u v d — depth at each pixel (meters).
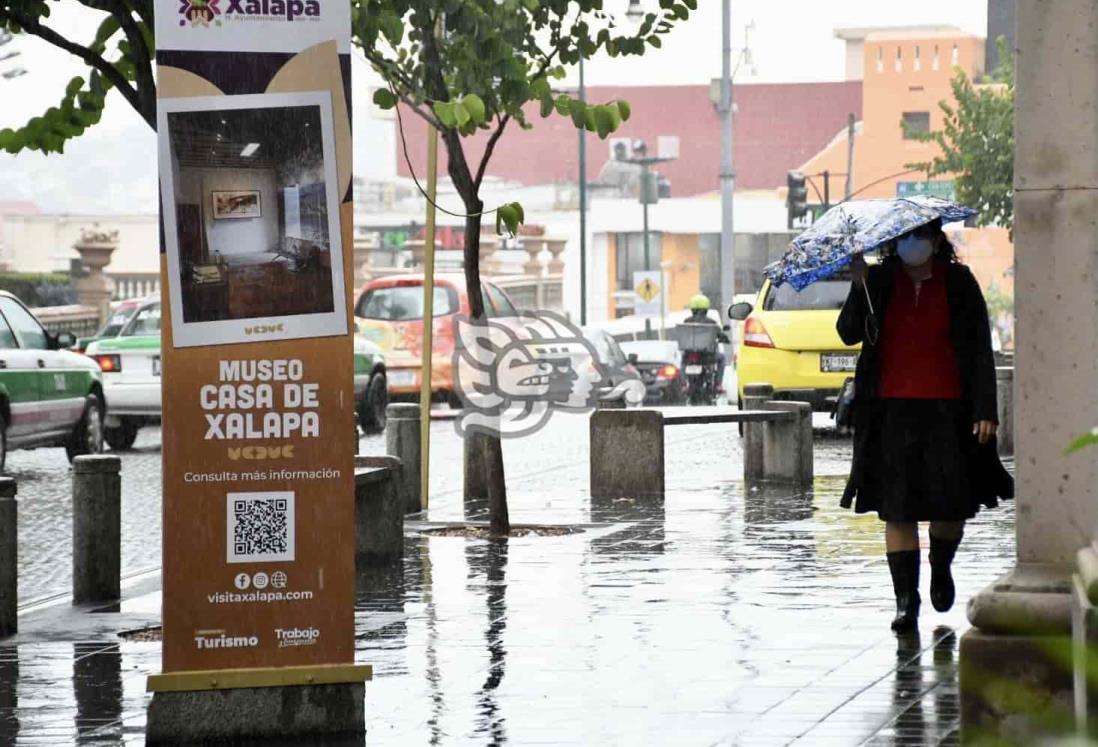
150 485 29.78
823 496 23.69
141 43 13.46
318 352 9.97
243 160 9.84
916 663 11.77
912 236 12.55
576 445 36.91
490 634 13.37
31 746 10.20
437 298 44.50
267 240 9.89
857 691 10.90
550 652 12.55
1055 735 3.97
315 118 9.84
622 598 14.95
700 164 145.00
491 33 17.53
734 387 58.81
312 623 10.09
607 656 12.32
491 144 19.14
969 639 8.98
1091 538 9.07
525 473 29.33
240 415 9.95
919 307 12.63
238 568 10.02
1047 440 9.15
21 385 30.75
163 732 10.05
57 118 14.55
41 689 11.95
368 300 44.72
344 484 10.05
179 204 9.84
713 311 112.25
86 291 86.75
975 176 58.53
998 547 17.75
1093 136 9.09
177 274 9.86
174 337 9.88
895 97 130.50
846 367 33.28
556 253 121.75
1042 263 9.15
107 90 14.51
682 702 10.73
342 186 9.88
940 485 12.57
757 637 12.88
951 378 12.60
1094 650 4.09
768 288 34.28
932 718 10.09
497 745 9.80
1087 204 9.10
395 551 17.98
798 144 144.38
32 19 13.62
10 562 14.47
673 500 23.59
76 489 16.44
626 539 19.25
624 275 128.88
